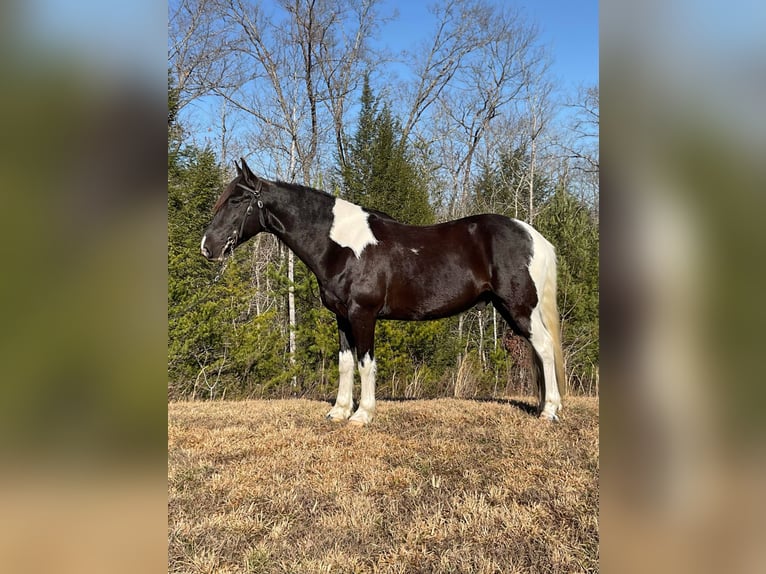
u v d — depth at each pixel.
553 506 2.83
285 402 6.49
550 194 16.89
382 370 9.23
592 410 5.29
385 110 10.92
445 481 3.22
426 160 15.30
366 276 4.67
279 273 10.13
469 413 5.08
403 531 2.58
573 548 2.39
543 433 4.26
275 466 3.47
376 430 4.41
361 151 10.90
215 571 2.25
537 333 4.80
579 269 10.39
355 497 2.96
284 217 4.73
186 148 10.54
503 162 17.91
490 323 12.91
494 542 2.46
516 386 10.05
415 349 9.88
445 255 4.76
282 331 10.88
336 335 9.27
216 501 2.96
